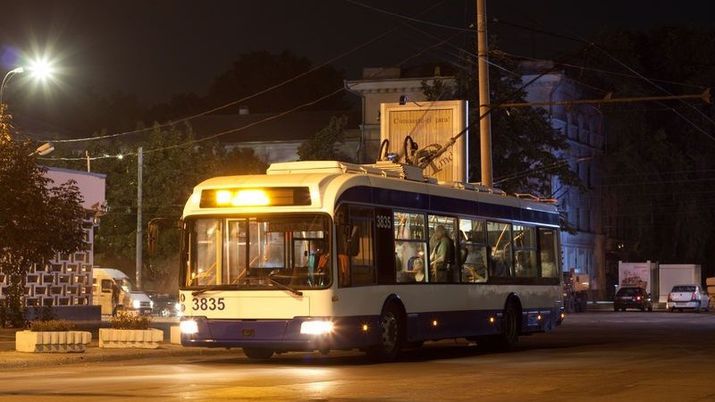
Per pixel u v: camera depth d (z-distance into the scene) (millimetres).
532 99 90375
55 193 38344
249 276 24938
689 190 99312
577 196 99500
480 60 42188
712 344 35156
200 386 19797
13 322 39906
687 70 100938
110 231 77875
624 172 99812
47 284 47719
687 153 100688
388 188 27016
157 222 26125
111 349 30375
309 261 24609
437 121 47531
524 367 24703
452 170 47000
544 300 34781
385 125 48188
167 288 78250
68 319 48281
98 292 67125
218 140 92000
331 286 24438
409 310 27250
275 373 23062
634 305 81188
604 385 20141
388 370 23922
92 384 20312
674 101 101062
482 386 19906
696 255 99875
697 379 21406
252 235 25109
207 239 25453
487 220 31609
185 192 77938
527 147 72875
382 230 26547
